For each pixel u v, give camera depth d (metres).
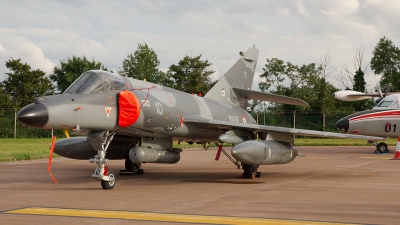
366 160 21.94
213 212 8.48
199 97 16.81
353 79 67.31
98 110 12.20
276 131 14.56
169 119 14.21
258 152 13.66
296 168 18.11
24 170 17.11
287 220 7.75
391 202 9.66
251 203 9.55
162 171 17.39
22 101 56.62
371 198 10.23
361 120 26.36
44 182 13.51
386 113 26.45
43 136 44.88
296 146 35.78
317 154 26.28
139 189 11.96
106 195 10.77
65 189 11.92
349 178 14.46
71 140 15.63
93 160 12.19
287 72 61.25
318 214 8.30
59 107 11.36
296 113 43.25
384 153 27.14
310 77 60.38
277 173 16.31
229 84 18.58
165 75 65.94
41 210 8.68
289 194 10.91
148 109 13.36
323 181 13.70
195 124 15.00
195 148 32.66
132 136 15.02
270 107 50.91
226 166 19.62
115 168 18.56
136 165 16.12
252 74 19.78
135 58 64.94
